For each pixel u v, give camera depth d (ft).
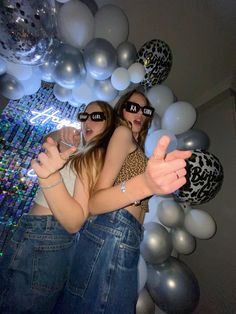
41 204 3.18
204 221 5.66
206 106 9.29
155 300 5.32
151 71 6.25
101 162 2.64
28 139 8.03
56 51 5.27
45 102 8.44
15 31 3.73
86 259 2.55
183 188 5.29
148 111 4.32
